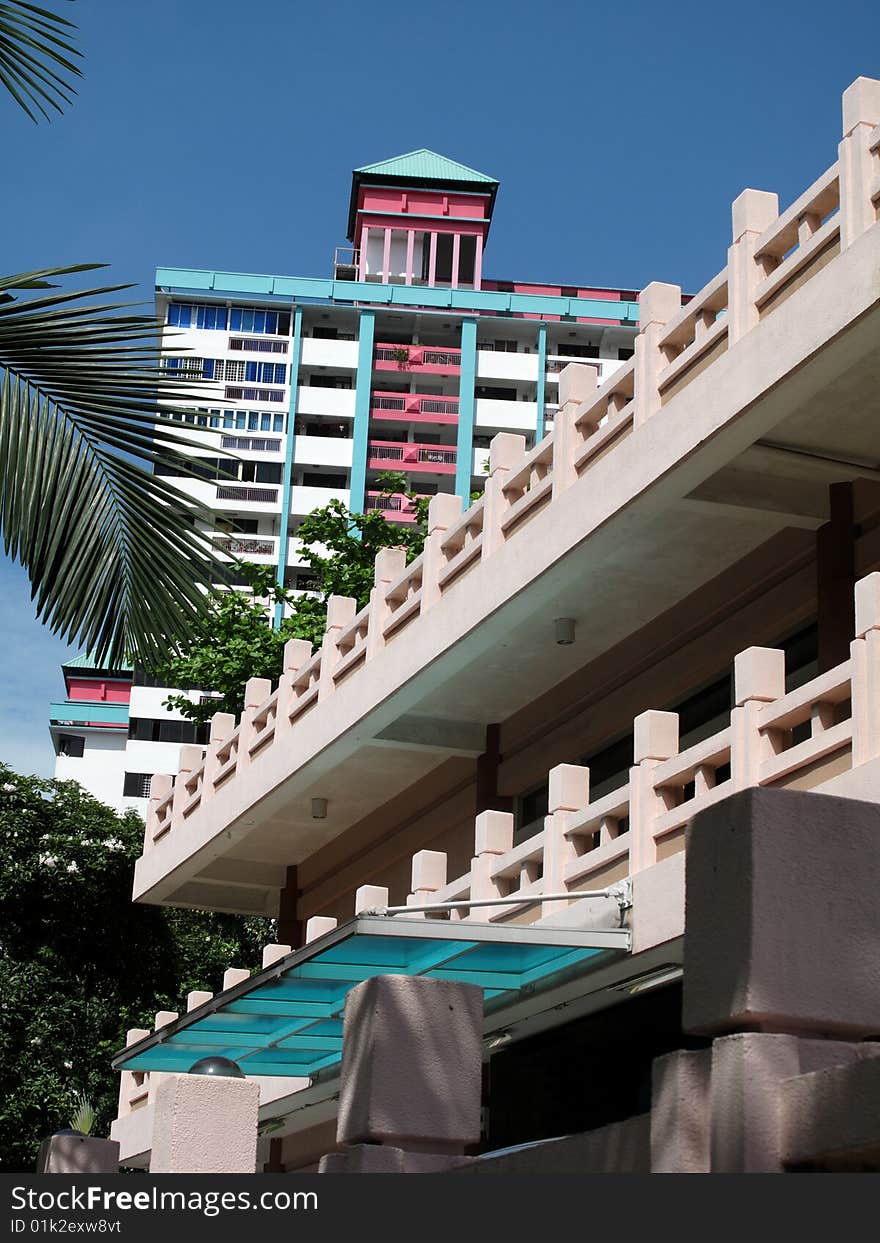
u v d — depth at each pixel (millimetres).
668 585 15312
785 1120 4676
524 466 15453
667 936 11789
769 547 14453
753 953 4867
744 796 5055
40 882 30844
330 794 20766
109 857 31312
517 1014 14273
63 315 9281
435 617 16453
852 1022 4918
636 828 12531
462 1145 6945
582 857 13336
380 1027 6969
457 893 15062
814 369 11414
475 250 79750
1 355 9258
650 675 16000
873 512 13133
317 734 18828
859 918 5039
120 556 9438
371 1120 6820
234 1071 11234
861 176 11227
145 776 69188
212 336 74312
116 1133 21750
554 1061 14898
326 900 22875
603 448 14203
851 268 11008
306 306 75000
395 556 18219
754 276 12336
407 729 18375
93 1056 29922
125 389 9367
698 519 13812
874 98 11398
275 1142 22281
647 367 13500
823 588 13242
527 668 17125
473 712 18391
